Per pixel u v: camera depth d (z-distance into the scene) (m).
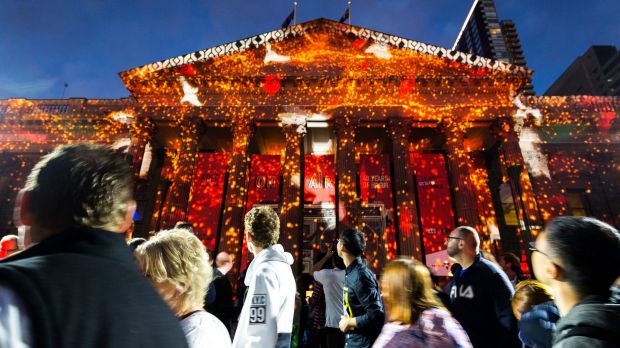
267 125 20.72
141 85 20.48
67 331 0.78
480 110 19.70
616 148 21.81
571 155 22.06
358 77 20.06
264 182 19.06
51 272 0.84
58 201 1.08
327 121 20.22
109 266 1.00
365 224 17.52
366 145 23.92
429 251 16.78
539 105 21.62
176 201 17.56
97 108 22.44
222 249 16.28
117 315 0.91
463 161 18.34
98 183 1.13
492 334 3.63
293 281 3.04
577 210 21.30
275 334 2.51
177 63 20.25
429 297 2.39
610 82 62.12
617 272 1.51
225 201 19.14
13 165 22.45
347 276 3.97
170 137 21.86
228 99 20.30
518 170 18.16
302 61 21.00
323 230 18.30
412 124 20.23
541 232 1.84
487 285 3.81
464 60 20.02
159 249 1.93
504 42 77.38
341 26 21.11
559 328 1.44
